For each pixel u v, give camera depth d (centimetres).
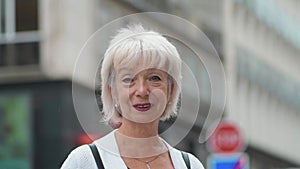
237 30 3033
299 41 4369
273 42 3828
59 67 1945
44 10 1973
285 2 4094
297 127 4325
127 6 2052
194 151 1664
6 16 2005
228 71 2817
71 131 1916
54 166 1920
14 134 1964
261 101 3531
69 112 1922
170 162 290
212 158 1352
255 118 3397
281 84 3978
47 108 1945
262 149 3534
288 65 4162
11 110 1973
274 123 3809
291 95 4191
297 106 4325
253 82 3372
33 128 1950
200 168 297
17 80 1978
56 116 1938
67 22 1952
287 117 4122
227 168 1343
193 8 2389
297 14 4359
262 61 3569
